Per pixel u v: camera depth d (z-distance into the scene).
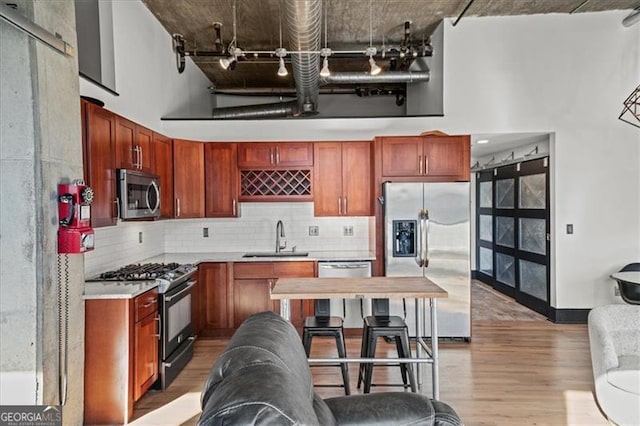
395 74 5.03
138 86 4.05
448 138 4.42
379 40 5.18
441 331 4.22
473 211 7.66
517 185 5.93
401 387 3.16
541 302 5.27
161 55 4.60
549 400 2.97
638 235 4.77
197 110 5.78
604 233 4.80
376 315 3.12
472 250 7.68
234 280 4.42
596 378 2.66
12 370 2.15
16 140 2.15
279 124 4.86
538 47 4.72
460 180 4.42
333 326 2.94
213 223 5.00
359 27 4.80
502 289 6.53
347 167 4.71
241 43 5.08
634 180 4.77
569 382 3.27
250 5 4.16
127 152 3.29
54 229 2.28
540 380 3.30
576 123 4.76
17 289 2.15
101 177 2.85
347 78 5.01
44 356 2.20
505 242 6.40
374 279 3.16
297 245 5.02
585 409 2.83
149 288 2.92
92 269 3.28
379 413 1.56
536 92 4.75
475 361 3.70
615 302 4.79
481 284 7.25
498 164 6.44
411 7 4.37
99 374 2.64
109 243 3.57
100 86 3.32
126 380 2.66
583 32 4.71
